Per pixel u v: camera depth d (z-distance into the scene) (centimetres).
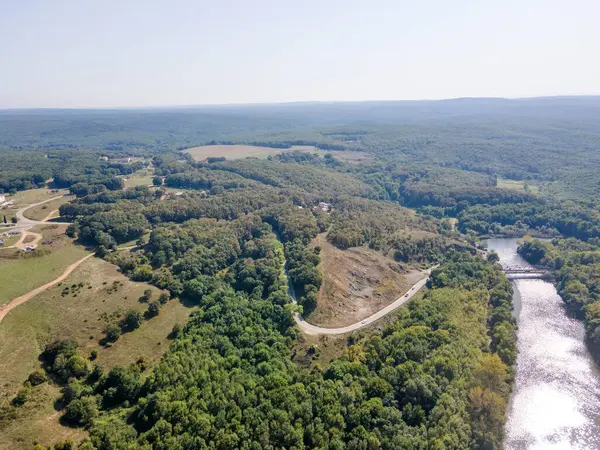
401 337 14412
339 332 16075
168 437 10081
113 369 12125
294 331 15500
